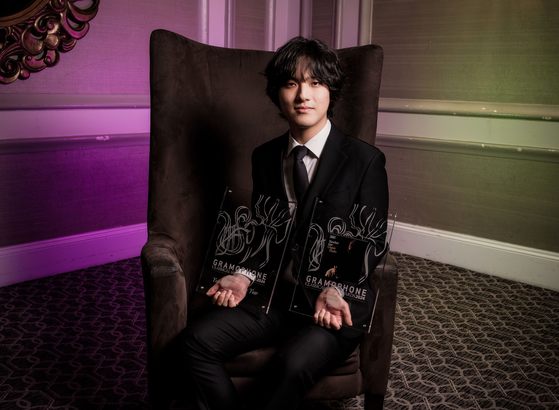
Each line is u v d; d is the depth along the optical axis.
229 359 1.58
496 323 2.83
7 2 2.87
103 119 3.43
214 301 1.66
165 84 1.92
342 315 1.55
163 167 1.91
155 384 1.65
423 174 3.86
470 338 2.65
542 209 3.36
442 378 2.28
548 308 3.04
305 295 1.59
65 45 3.14
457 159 3.67
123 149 3.59
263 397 1.47
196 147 2.01
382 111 3.97
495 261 3.55
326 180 1.66
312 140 1.69
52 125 3.21
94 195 3.51
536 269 3.39
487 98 3.48
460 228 3.74
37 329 2.62
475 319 2.87
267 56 2.21
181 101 1.96
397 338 2.63
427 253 3.87
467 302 3.10
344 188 1.65
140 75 3.57
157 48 1.92
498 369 2.36
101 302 2.97
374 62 2.03
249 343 1.59
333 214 1.62
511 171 3.44
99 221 3.57
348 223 1.64
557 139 3.22
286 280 1.74
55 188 3.32
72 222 3.44
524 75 3.30
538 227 3.40
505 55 3.36
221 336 1.54
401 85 3.88
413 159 3.89
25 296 3.02
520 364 2.41
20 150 3.11
